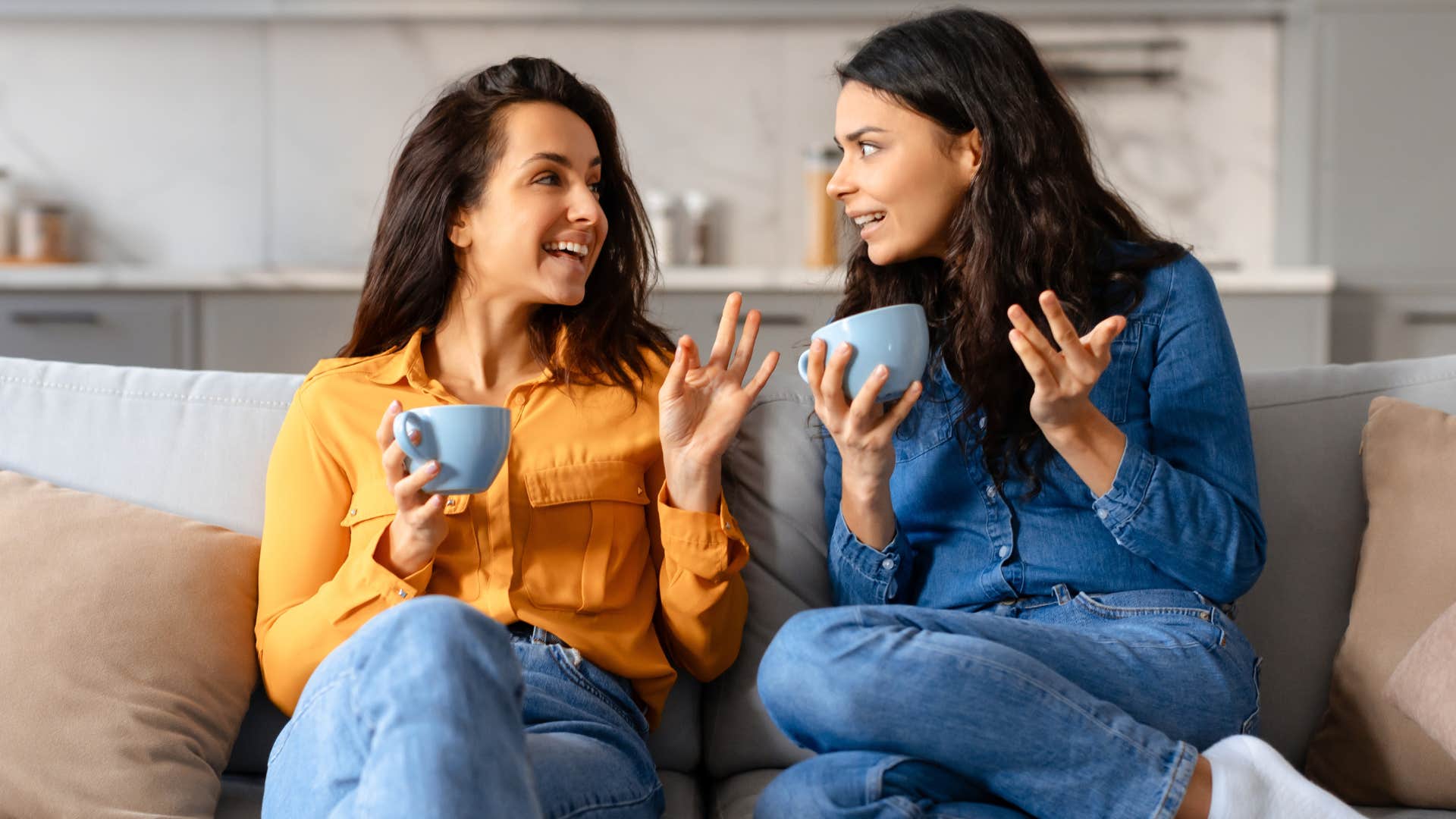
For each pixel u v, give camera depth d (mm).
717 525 1383
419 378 1489
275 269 4102
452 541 1408
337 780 1044
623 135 4172
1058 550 1373
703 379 1370
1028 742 1141
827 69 4156
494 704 1010
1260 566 1336
